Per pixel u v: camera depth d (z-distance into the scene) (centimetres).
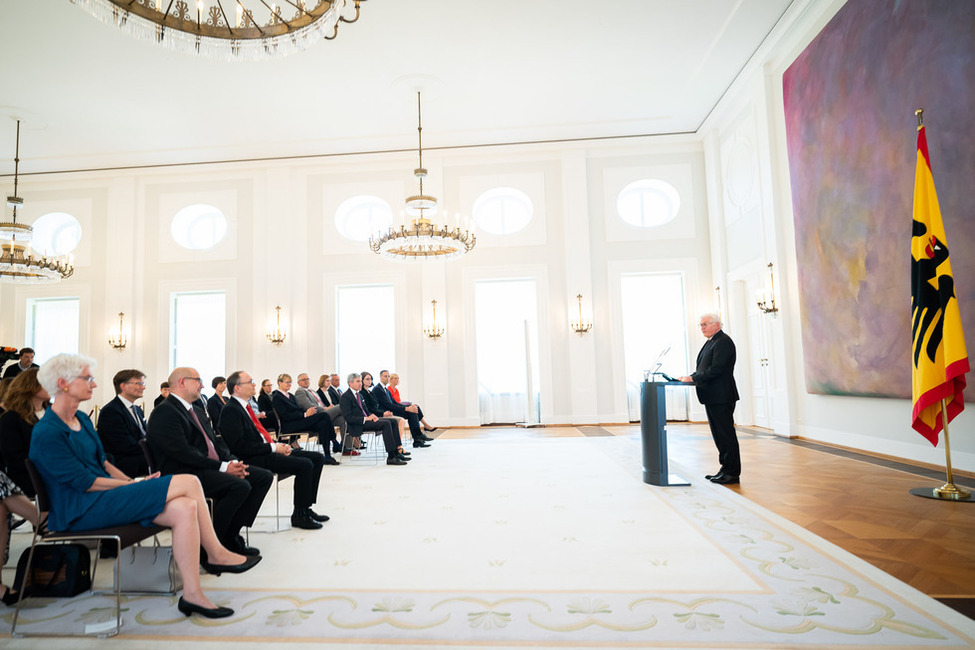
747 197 855
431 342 1016
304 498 364
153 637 211
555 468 559
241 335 1031
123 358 1030
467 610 230
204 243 1085
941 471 476
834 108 598
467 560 292
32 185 1084
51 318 1088
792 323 740
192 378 317
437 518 379
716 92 877
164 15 328
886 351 527
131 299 1041
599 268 1020
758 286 835
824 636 200
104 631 216
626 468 549
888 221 516
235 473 302
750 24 704
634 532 333
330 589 256
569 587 251
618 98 886
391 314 1057
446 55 750
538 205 1035
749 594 238
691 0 658
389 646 201
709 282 998
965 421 457
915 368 407
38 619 229
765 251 786
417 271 1036
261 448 364
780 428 770
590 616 221
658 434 466
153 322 1044
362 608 234
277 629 216
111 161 1034
